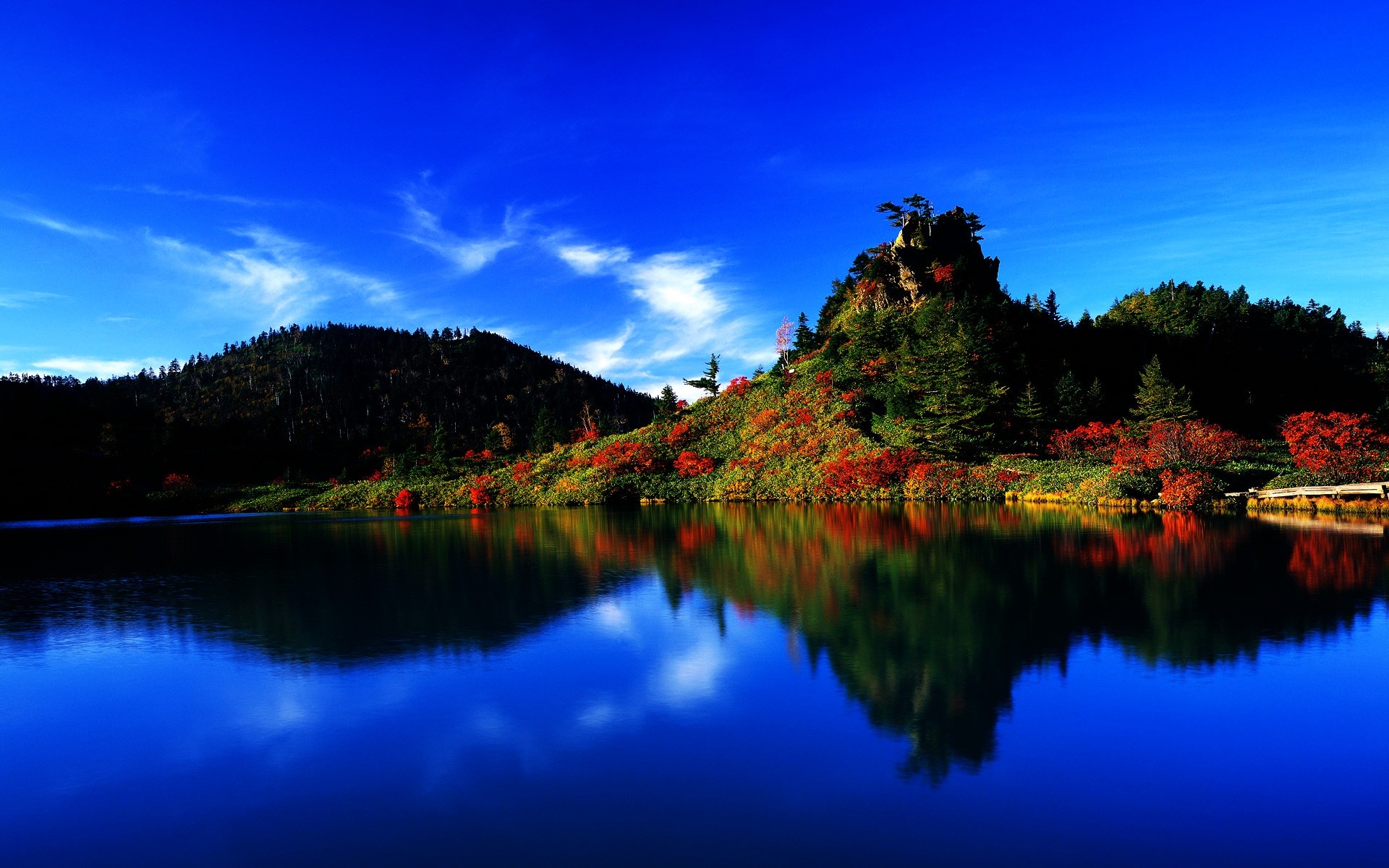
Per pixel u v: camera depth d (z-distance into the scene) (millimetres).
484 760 9000
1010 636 13867
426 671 12555
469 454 103125
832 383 70562
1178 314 79500
